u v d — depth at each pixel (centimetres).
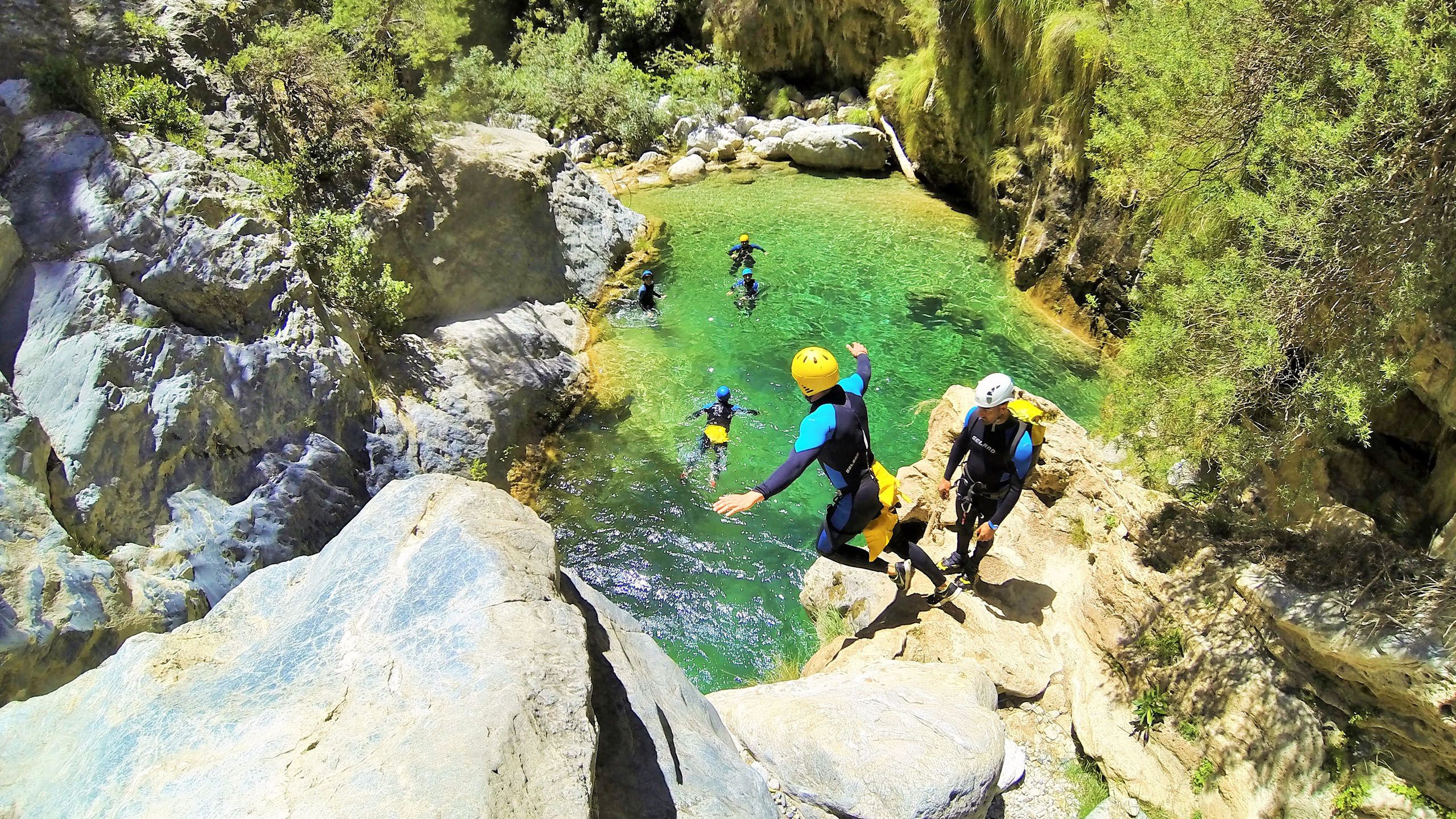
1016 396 703
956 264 1255
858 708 466
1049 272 1106
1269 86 526
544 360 1004
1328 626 442
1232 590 510
